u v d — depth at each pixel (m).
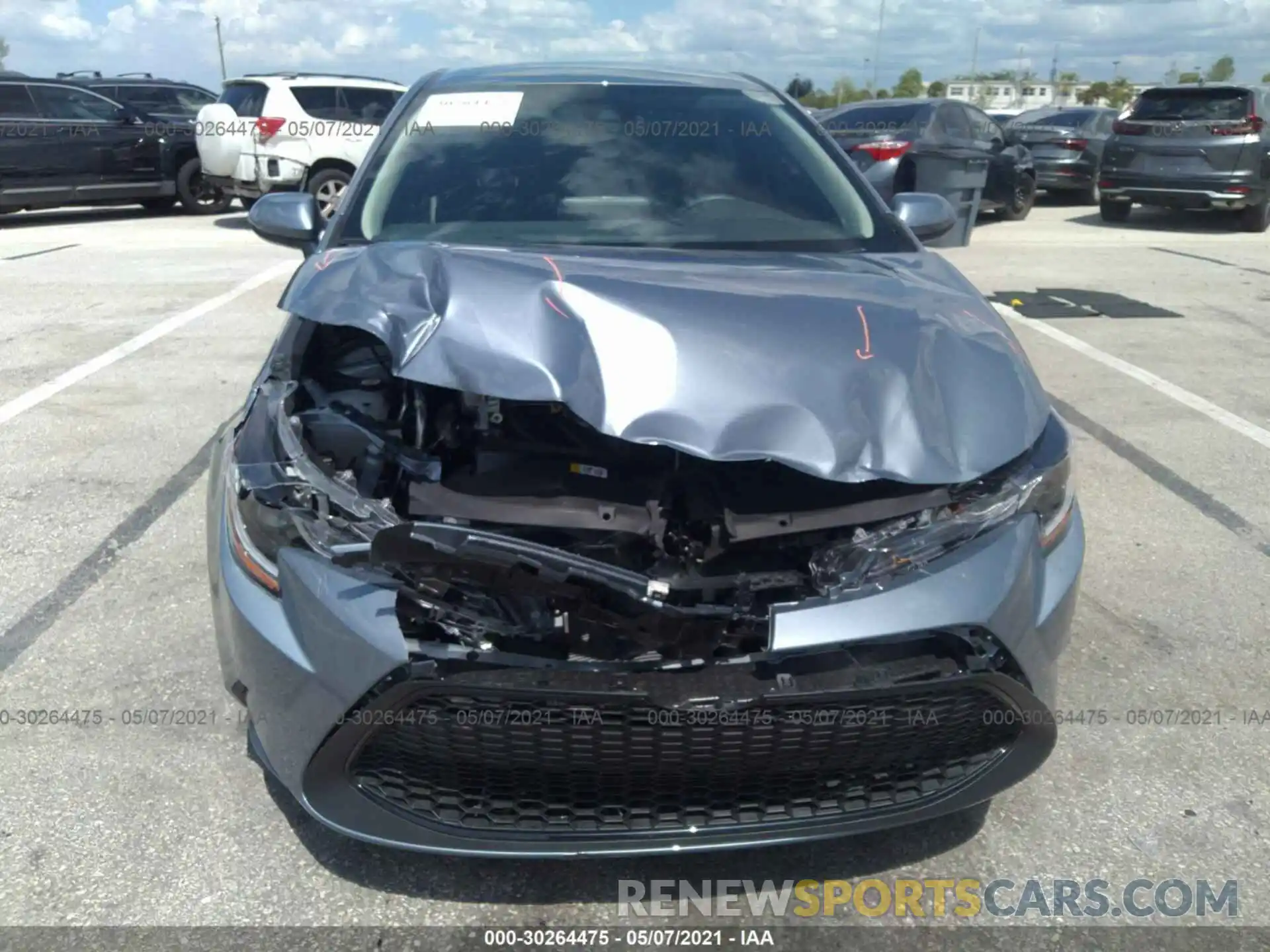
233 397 6.05
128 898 2.56
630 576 2.21
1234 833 2.85
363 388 2.88
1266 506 4.85
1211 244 12.37
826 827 2.42
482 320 2.47
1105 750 3.17
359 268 2.78
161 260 10.52
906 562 2.37
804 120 4.12
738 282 2.83
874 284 2.95
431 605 2.28
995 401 2.56
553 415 2.72
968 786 2.51
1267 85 13.16
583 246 3.31
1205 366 6.99
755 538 2.39
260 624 2.41
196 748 3.09
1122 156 13.47
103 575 4.05
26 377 6.43
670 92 4.10
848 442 2.33
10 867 2.64
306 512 2.39
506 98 4.00
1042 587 2.52
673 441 2.27
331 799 2.39
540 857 2.36
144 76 18.91
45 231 12.99
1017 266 10.63
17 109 13.04
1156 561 4.32
